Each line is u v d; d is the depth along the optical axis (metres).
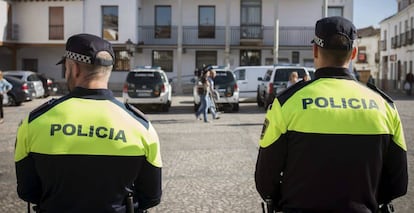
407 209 5.88
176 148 10.34
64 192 2.32
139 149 2.38
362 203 2.45
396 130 2.56
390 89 44.75
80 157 2.31
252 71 23.91
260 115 17.64
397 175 2.57
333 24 2.58
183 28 34.16
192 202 6.27
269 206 2.67
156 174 2.46
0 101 15.12
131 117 2.45
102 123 2.37
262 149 2.57
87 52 2.42
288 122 2.48
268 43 34.06
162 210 5.92
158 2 34.12
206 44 33.94
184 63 34.34
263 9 34.12
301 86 2.60
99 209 2.32
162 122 15.38
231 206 6.09
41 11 32.69
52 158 2.31
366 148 2.45
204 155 9.51
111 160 2.33
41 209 2.38
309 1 34.19
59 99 2.47
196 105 18.78
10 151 10.05
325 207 2.43
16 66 33.56
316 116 2.45
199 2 34.12
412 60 37.44
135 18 32.47
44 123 2.37
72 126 2.35
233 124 14.79
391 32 45.81
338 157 2.43
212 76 15.91
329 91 2.53
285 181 2.55
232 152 9.84
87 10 32.47
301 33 34.03
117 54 33.56
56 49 34.28
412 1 38.78
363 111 2.48
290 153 2.50
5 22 31.72
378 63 54.81
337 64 2.61
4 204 6.23
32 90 23.70
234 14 34.09
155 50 34.12
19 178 2.40
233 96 18.77
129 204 2.38
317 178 2.44
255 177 2.69
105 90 2.48
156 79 18.62
